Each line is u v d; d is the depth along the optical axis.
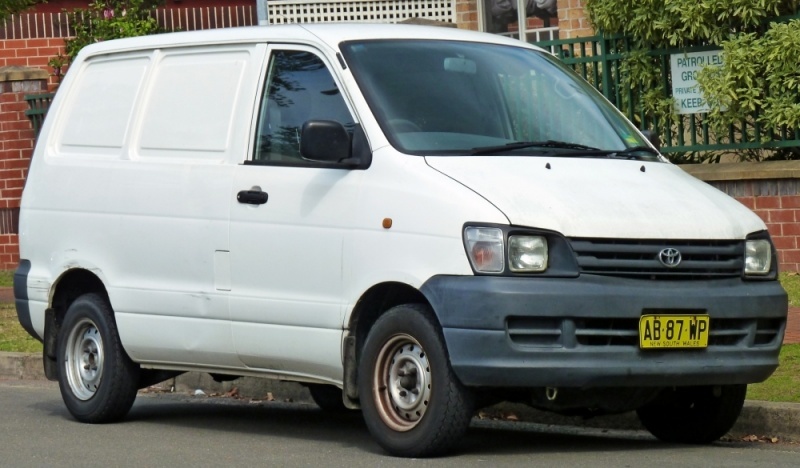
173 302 9.41
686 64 15.85
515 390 8.32
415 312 8.11
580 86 9.62
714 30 15.53
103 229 9.91
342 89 8.75
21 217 10.68
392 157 8.35
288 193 8.78
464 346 7.81
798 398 9.48
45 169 10.48
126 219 9.74
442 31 9.45
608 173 8.53
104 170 10.00
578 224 7.88
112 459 8.58
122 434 9.65
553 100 9.24
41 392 12.04
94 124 10.25
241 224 8.99
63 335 10.30
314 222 8.60
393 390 8.30
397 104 8.64
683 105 15.90
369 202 8.34
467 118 8.73
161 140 9.68
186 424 10.19
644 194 8.34
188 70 9.68
